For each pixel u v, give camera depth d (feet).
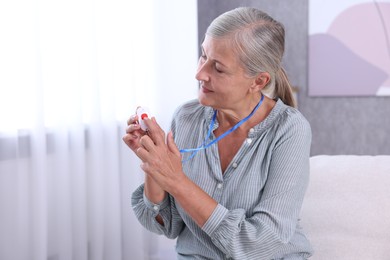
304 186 3.87
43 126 7.19
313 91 12.00
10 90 6.88
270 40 3.75
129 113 9.02
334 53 11.76
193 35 10.44
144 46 9.45
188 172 4.12
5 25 6.76
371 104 11.72
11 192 6.97
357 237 4.52
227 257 3.84
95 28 8.20
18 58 6.95
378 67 11.55
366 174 4.89
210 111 4.26
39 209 7.19
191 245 4.14
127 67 8.98
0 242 6.93
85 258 8.13
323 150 12.12
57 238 7.74
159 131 3.48
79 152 7.92
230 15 3.75
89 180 8.33
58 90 7.63
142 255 9.30
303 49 11.97
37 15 7.04
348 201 4.73
